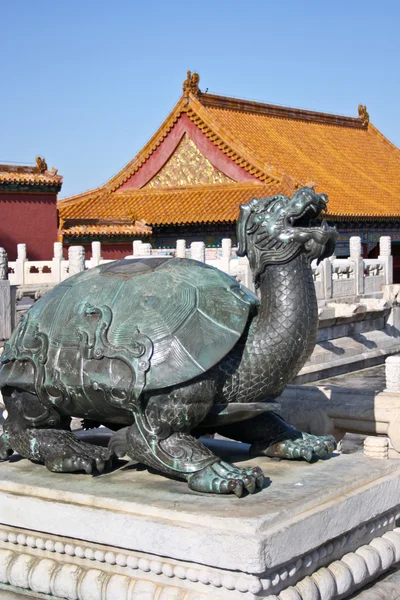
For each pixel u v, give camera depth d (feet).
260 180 95.81
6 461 17.44
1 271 35.76
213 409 15.44
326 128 125.70
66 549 14.65
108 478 15.76
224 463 14.78
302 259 15.96
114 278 16.48
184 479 15.34
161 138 102.89
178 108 101.09
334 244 15.90
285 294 15.75
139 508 13.93
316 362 48.26
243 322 15.43
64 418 17.03
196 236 97.96
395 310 57.41
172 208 98.37
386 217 102.89
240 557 12.59
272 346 15.58
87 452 16.06
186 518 13.41
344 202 101.24
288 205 15.64
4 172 86.69
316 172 107.65
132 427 15.31
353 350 51.72
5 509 15.19
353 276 56.54
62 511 14.48
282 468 16.29
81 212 101.65
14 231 87.30
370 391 21.93
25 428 16.84
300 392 22.54
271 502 13.93
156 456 14.89
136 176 106.01
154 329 14.99
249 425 17.20
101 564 14.39
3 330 35.42
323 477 15.55
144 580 13.87
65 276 57.67
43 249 89.25
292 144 112.78
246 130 108.99
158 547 13.39
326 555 14.42
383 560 15.55
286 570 13.26
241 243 16.40
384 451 17.02
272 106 117.08
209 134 98.78
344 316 50.03
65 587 14.42
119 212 101.14
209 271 16.57
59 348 15.80
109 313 15.53
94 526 14.11
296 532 13.23
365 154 123.95
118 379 14.89
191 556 13.07
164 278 16.06
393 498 16.05
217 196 97.66
